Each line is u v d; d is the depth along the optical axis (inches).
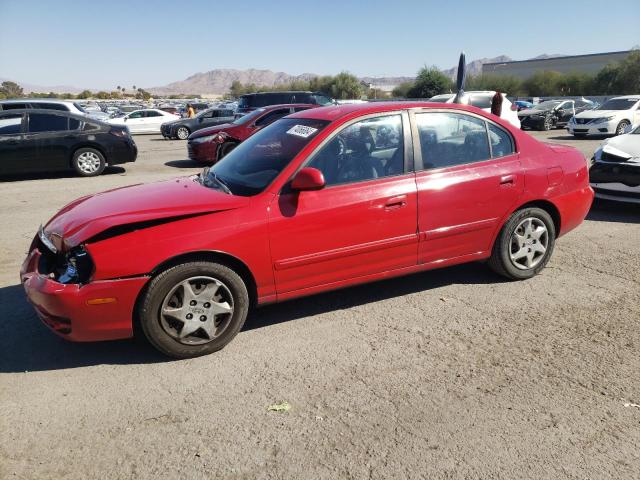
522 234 185.5
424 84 2642.7
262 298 147.3
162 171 509.4
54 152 458.9
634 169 278.7
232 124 547.8
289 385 127.8
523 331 154.0
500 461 100.9
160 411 118.3
